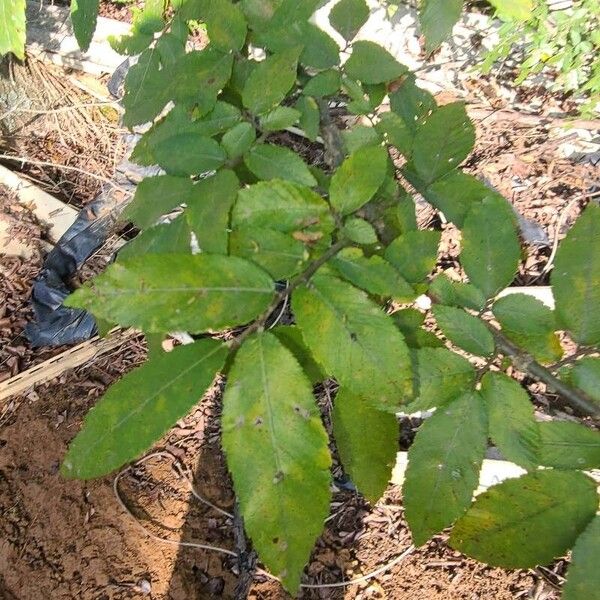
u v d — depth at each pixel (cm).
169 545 79
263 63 35
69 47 109
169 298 27
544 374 30
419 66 100
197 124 35
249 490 26
